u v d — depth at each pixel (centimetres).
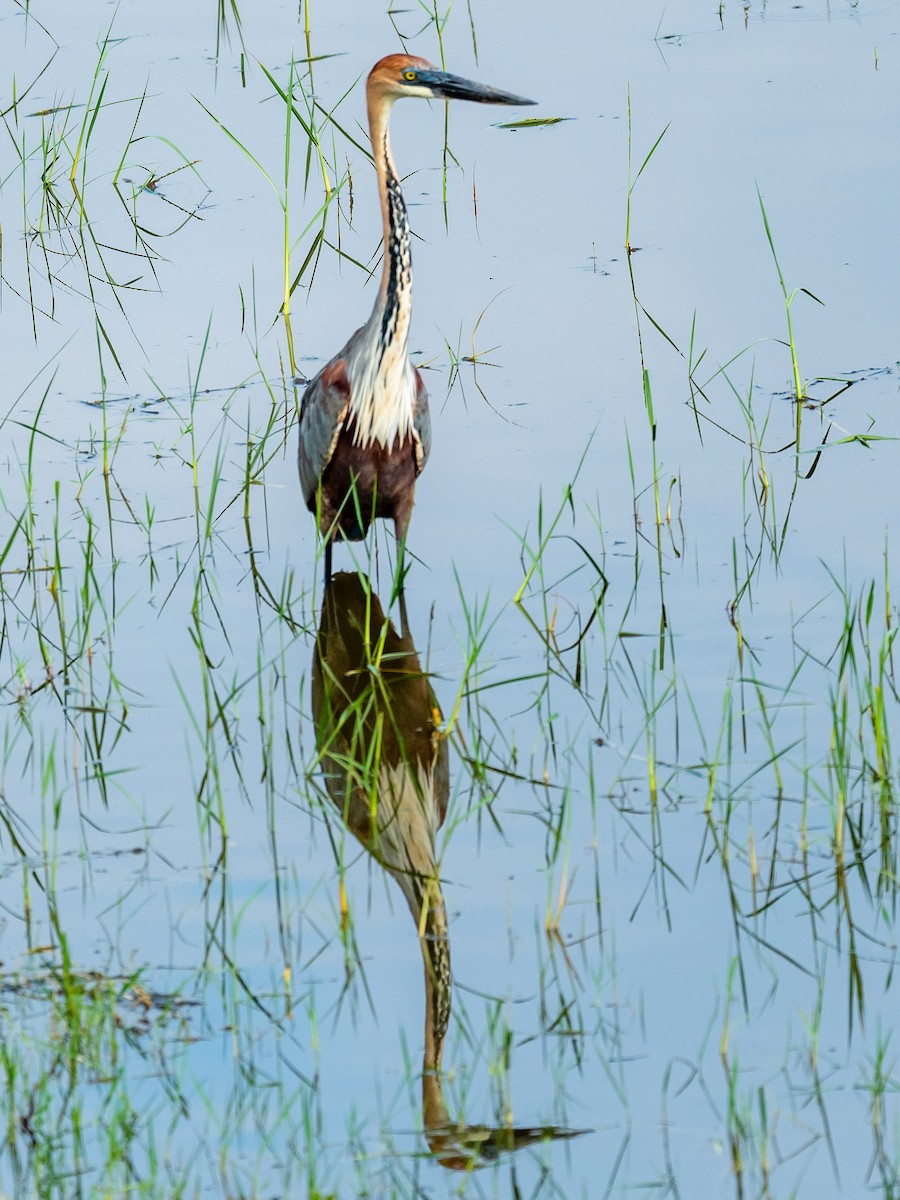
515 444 1812
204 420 1903
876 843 1186
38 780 1323
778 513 1647
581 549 1591
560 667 1445
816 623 1475
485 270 2170
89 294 2167
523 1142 920
